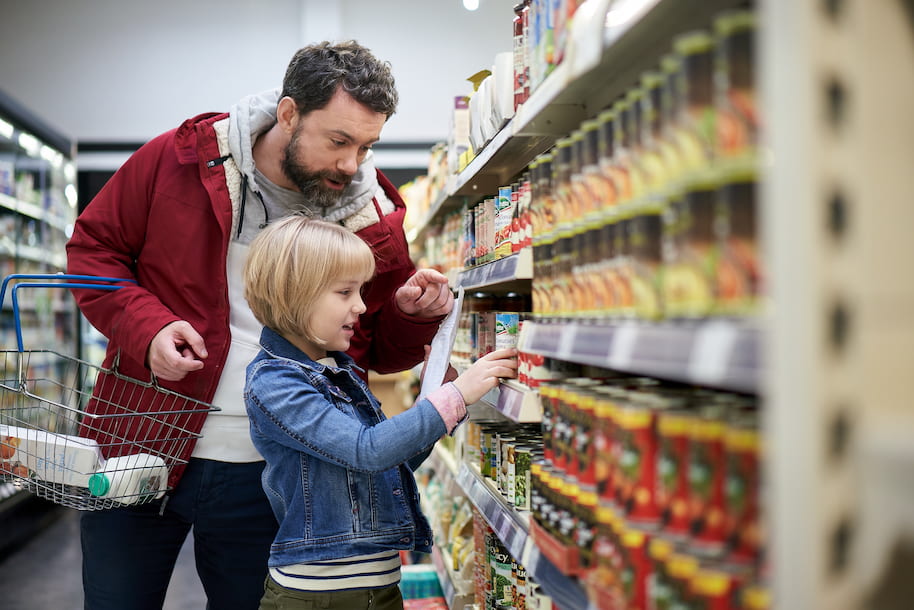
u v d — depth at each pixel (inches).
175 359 80.1
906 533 28.5
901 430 28.7
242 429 89.7
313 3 290.8
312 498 72.3
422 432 69.4
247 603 92.9
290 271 73.9
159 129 292.0
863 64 29.4
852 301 28.3
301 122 86.6
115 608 88.0
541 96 64.1
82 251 90.9
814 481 27.1
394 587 76.2
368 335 105.0
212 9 294.4
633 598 41.6
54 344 263.1
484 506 89.0
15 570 190.2
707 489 37.4
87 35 290.0
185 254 90.3
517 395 70.7
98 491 76.2
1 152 225.6
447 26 299.1
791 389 27.8
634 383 57.4
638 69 60.7
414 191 204.7
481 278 88.9
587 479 51.4
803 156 27.8
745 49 33.9
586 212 52.2
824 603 27.1
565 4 58.7
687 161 36.6
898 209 29.5
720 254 34.6
